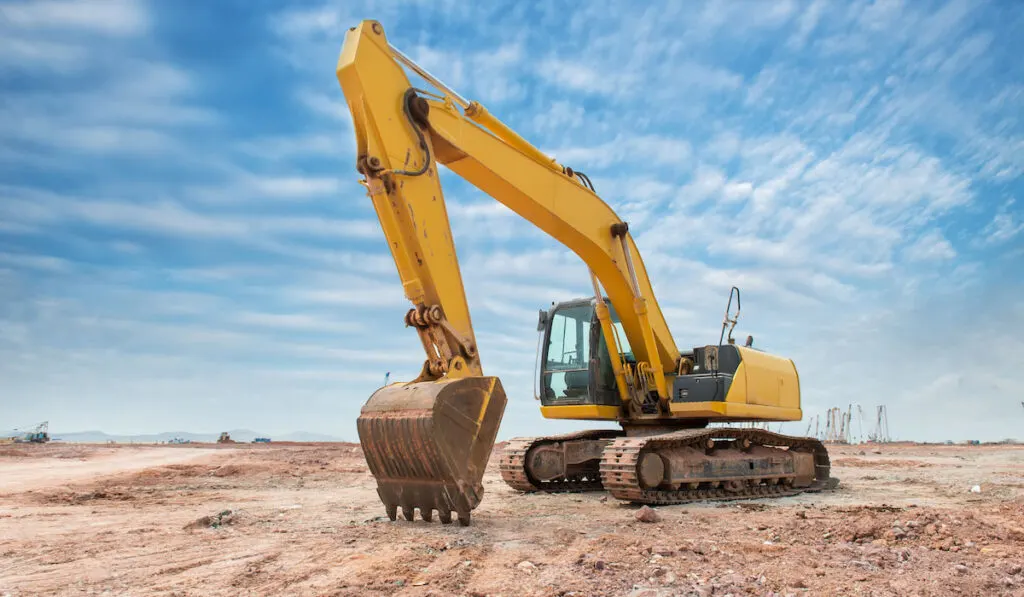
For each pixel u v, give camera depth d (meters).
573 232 11.01
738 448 12.85
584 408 12.74
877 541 7.20
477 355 8.70
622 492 10.77
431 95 9.05
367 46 8.30
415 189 8.48
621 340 13.32
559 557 6.46
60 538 7.54
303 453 25.89
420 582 5.50
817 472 14.61
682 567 6.01
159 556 6.53
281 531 7.92
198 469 17.39
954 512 8.46
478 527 7.98
